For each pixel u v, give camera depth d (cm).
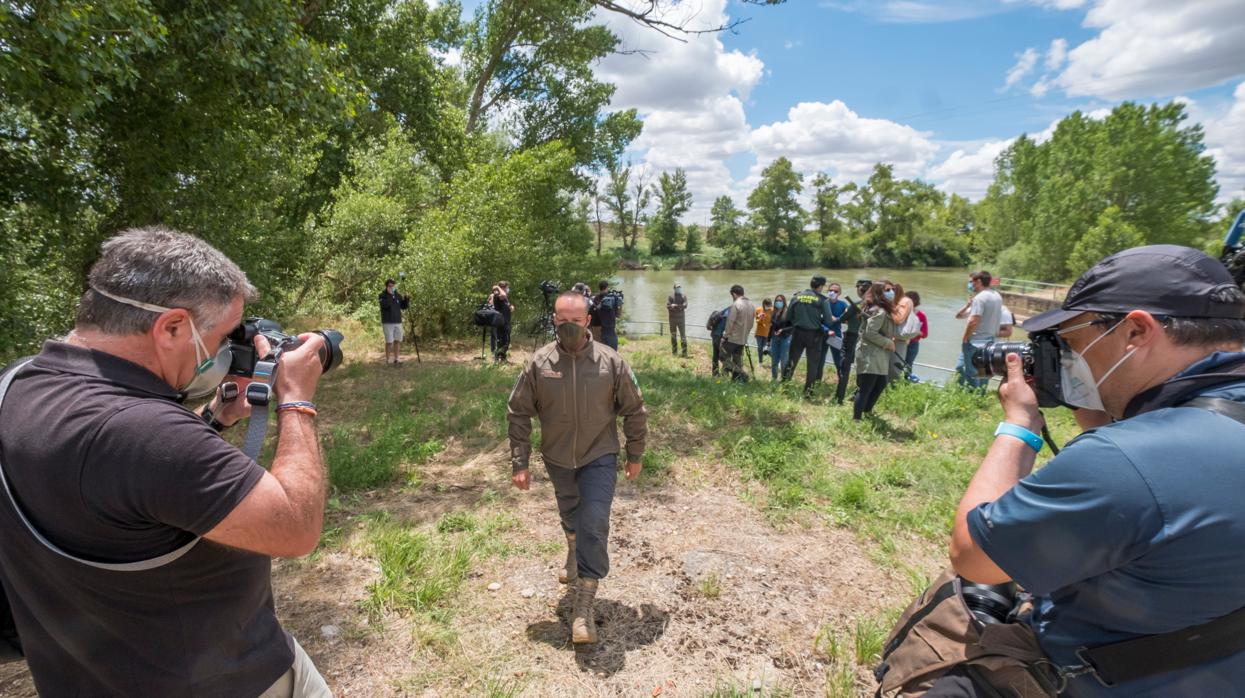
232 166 791
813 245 8631
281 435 131
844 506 456
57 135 652
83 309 118
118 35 517
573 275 2170
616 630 316
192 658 122
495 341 1203
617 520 441
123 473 104
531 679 280
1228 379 110
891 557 387
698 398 769
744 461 543
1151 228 4741
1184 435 102
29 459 105
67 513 105
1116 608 109
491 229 1585
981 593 159
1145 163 4722
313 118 675
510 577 364
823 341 883
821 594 349
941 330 2131
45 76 520
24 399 110
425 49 1692
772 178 8275
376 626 313
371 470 514
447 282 1373
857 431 650
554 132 2630
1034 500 110
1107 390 124
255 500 113
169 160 723
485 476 530
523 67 2409
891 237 8644
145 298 114
